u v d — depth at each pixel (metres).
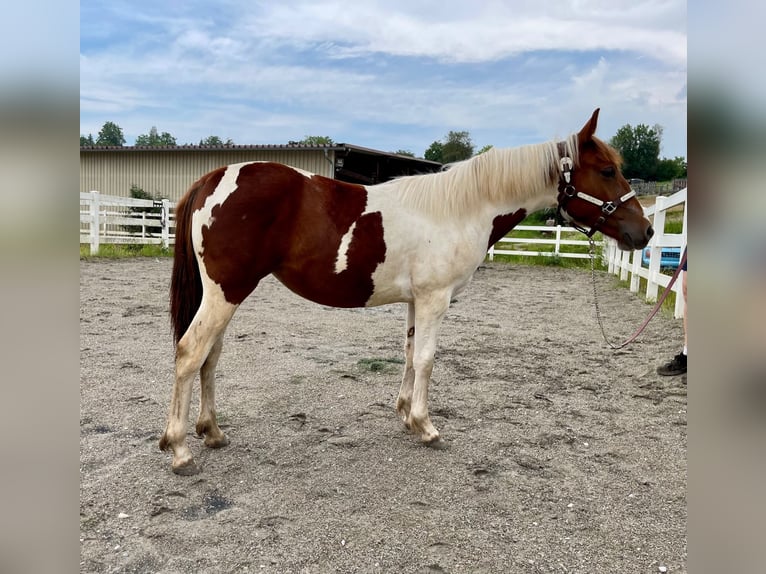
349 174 17.20
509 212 3.17
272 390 3.98
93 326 5.75
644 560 2.12
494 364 4.91
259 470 2.76
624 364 4.97
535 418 3.61
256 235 2.68
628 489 2.68
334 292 2.95
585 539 2.25
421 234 2.92
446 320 6.88
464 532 2.27
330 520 2.32
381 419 3.50
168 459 2.84
